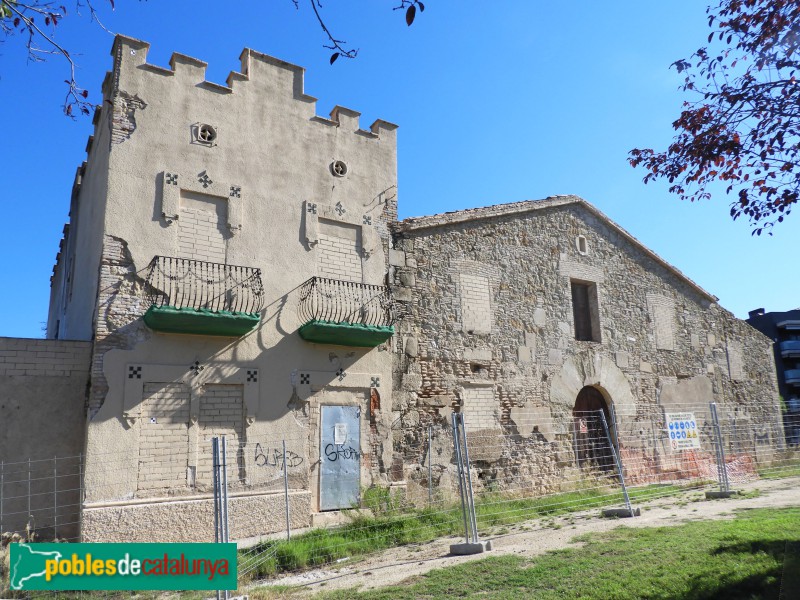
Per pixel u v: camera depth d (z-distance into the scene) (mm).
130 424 9328
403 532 9383
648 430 15984
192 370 10000
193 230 10516
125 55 10445
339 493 10930
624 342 16234
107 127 10633
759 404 18969
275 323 10914
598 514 10266
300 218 11633
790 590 5035
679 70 6617
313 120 12273
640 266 17328
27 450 9109
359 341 11461
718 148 6500
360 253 12227
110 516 8875
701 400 17453
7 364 9219
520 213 14969
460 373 12984
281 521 10133
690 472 16109
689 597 5293
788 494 11805
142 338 9711
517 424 13562
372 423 11609
